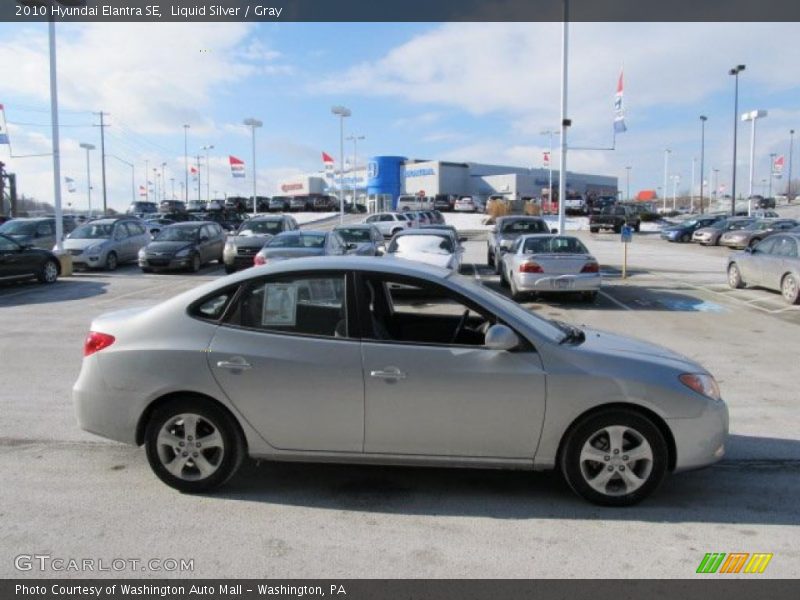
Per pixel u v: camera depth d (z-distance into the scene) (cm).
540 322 470
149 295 1578
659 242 4069
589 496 432
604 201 6881
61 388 729
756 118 5262
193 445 448
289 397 435
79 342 1002
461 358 428
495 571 354
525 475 486
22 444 546
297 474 486
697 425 428
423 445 432
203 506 431
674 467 433
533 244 1480
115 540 386
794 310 1366
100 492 452
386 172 7325
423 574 351
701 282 1878
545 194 7631
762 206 8444
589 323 1225
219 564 360
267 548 378
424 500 444
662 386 423
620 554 373
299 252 1559
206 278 1962
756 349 985
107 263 2150
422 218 4347
